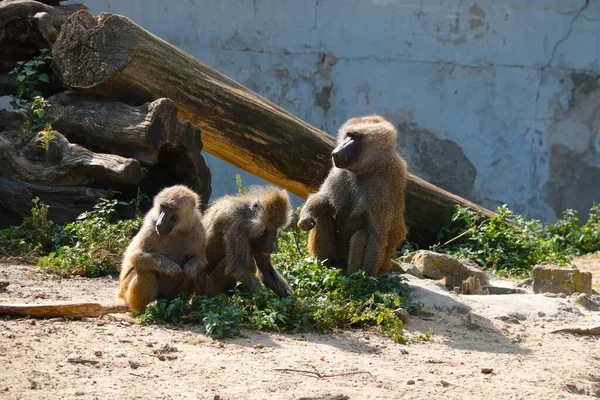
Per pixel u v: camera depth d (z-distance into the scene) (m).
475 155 19.66
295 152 12.32
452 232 13.52
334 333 7.62
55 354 5.95
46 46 12.78
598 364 7.30
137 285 7.41
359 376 6.13
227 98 12.02
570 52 19.89
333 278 8.61
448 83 19.55
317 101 19.33
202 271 7.82
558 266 12.49
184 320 7.34
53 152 11.24
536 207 19.89
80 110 11.73
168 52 11.83
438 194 13.50
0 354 5.79
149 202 11.80
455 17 19.47
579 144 20.00
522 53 19.73
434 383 6.14
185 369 5.89
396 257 12.54
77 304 7.25
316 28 19.22
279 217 7.95
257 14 19.06
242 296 7.79
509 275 12.38
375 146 9.02
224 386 5.56
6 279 8.80
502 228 13.43
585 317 9.05
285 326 7.58
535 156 19.84
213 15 18.92
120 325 7.12
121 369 5.75
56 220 11.13
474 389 6.04
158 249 7.57
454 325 8.33
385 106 19.42
